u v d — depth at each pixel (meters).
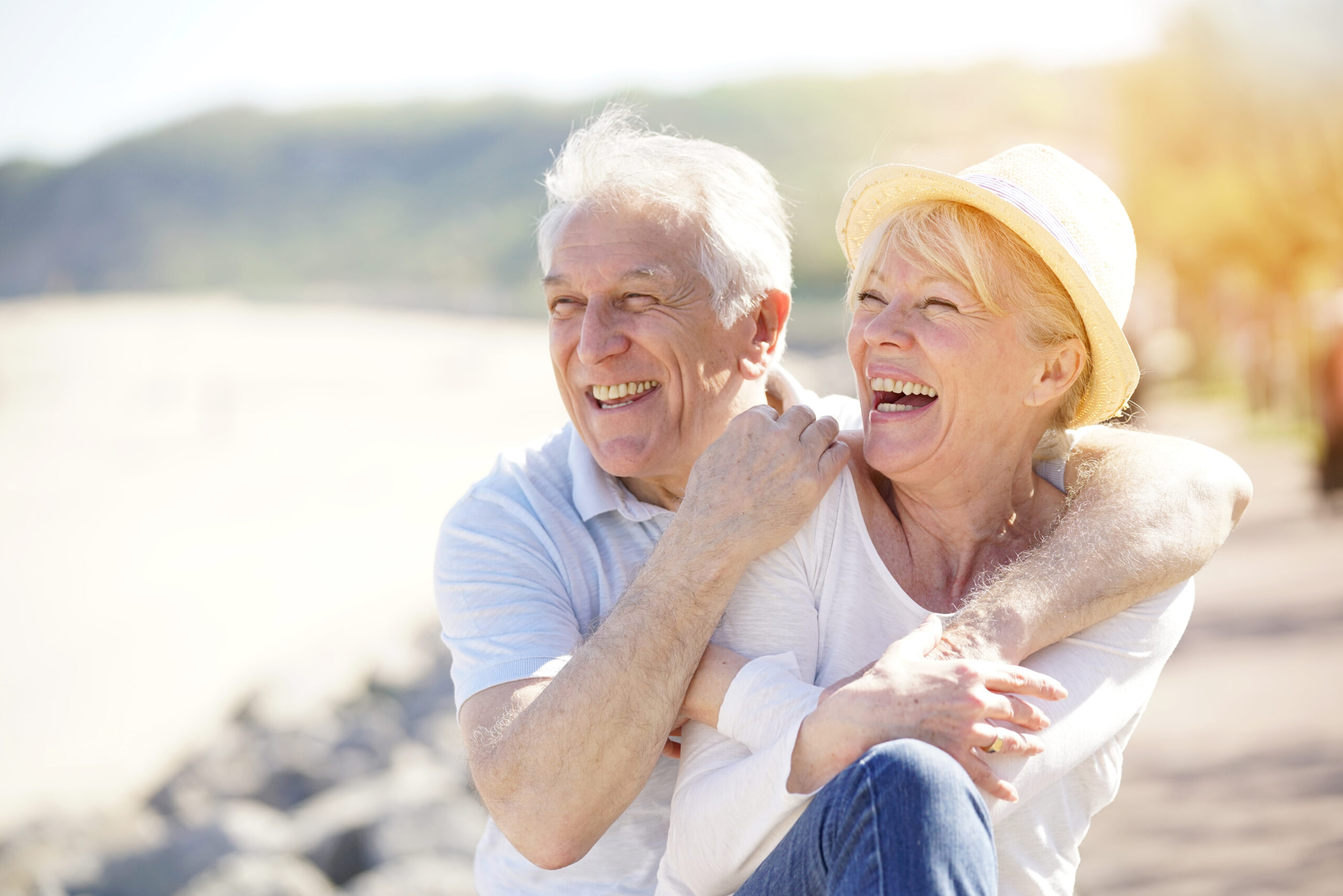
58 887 7.91
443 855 6.77
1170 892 4.95
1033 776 2.07
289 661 14.90
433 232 151.62
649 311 2.79
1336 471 13.49
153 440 43.47
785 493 2.27
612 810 2.28
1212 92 23.58
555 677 2.30
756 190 2.97
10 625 19.94
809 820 1.91
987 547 2.47
